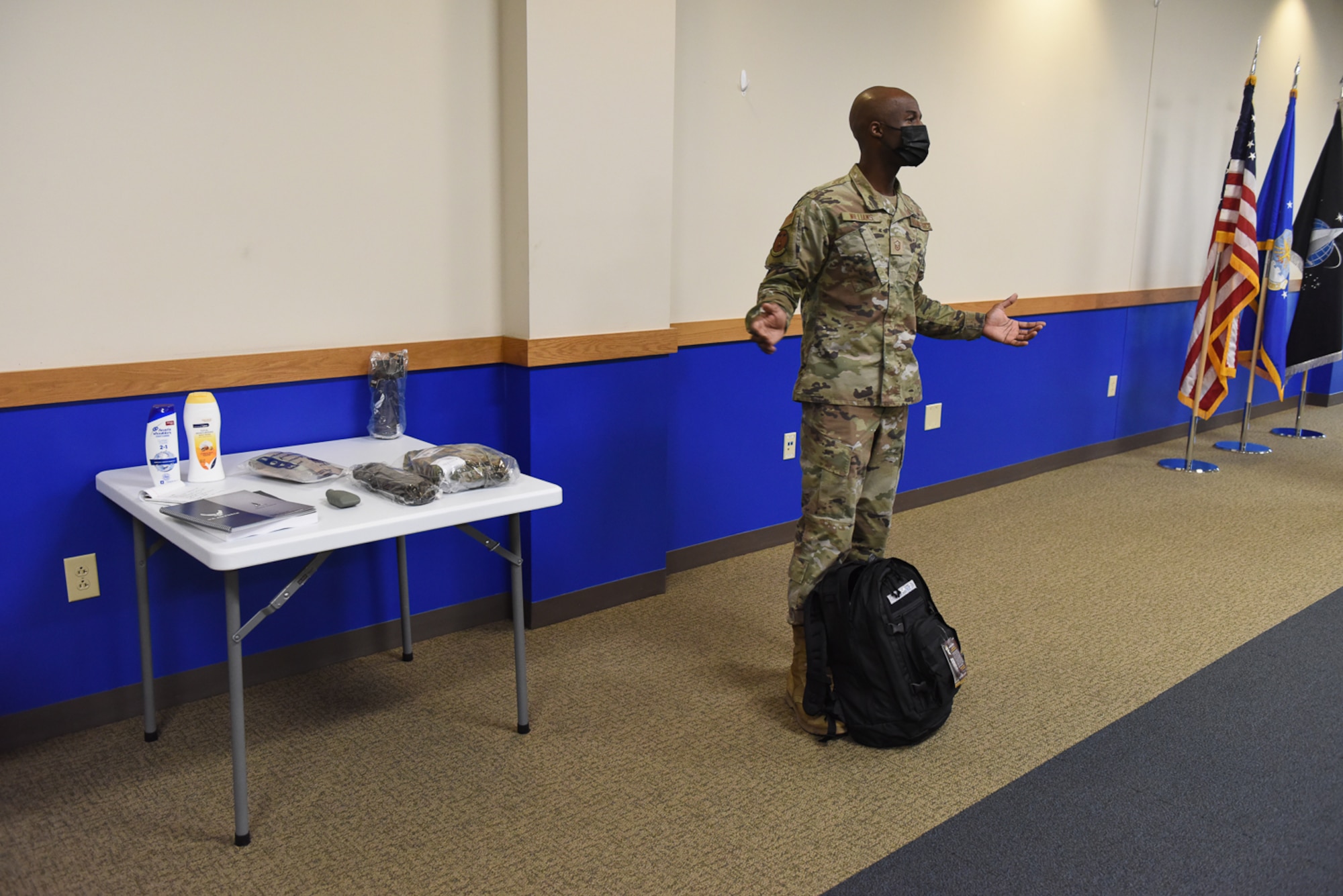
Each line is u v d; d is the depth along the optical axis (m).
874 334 2.34
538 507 2.08
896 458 2.51
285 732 2.33
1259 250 5.41
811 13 3.47
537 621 2.96
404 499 1.96
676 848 1.91
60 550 2.22
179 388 2.30
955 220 4.20
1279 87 5.97
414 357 2.67
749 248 3.48
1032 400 4.81
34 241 2.09
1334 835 1.96
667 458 3.21
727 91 3.29
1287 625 3.05
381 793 2.08
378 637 2.77
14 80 2.01
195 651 2.45
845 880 1.82
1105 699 2.56
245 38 2.28
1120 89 4.85
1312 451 5.57
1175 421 5.86
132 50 2.14
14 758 2.19
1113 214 5.02
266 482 2.13
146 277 2.24
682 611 3.12
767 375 3.62
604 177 2.83
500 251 2.82
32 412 2.13
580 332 2.88
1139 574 3.50
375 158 2.53
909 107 2.26
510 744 2.29
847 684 2.30
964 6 4.00
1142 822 2.01
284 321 2.46
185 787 2.09
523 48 2.60
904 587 2.31
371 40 2.47
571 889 1.78
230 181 2.32
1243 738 2.35
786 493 3.80
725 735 2.35
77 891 1.76
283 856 1.87
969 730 2.39
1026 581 3.42
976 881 1.82
